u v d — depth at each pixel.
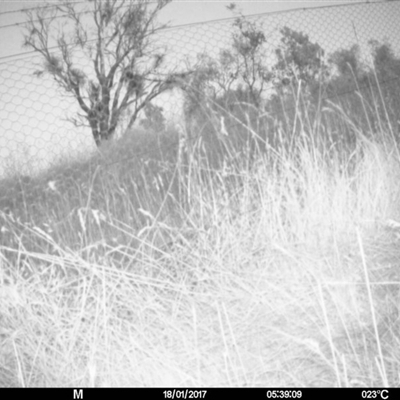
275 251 3.69
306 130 4.93
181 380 2.64
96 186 4.32
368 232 3.84
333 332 2.85
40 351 2.89
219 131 4.64
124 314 3.23
